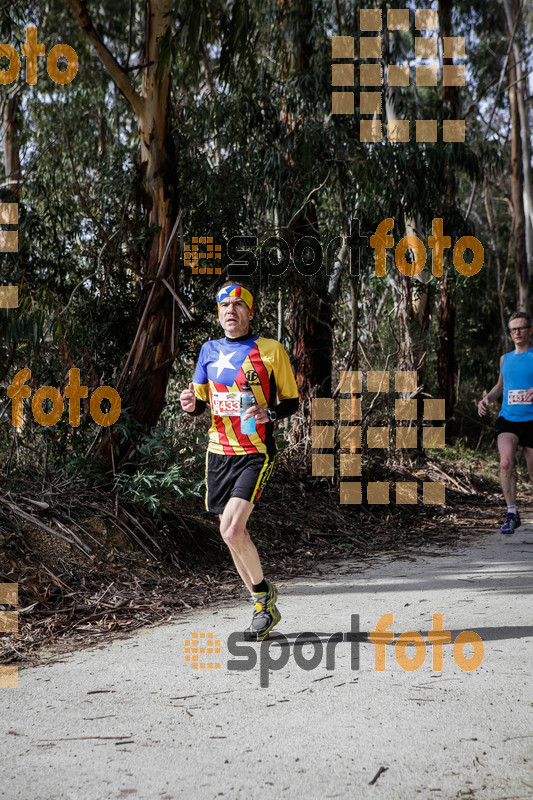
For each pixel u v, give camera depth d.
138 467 7.02
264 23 10.55
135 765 2.62
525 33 19.22
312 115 9.73
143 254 7.71
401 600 5.11
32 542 5.57
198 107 9.54
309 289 9.27
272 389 4.25
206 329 8.66
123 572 5.62
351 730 2.89
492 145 16.11
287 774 2.53
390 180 9.74
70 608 4.85
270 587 4.24
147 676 3.59
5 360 6.50
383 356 11.45
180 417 8.46
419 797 2.36
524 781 2.45
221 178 8.92
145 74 7.39
